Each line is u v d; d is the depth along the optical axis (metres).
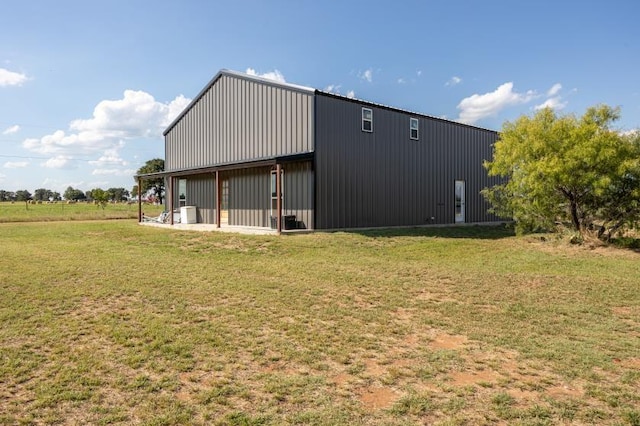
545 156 11.06
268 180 15.57
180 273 8.05
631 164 10.04
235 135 17.20
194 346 4.21
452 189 19.06
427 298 6.30
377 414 2.92
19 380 3.40
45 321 4.98
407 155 16.98
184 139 20.80
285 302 5.95
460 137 19.50
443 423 2.80
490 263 9.41
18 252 10.95
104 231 16.39
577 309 5.71
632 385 3.41
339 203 14.48
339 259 9.73
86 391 3.22
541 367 3.77
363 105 15.30
